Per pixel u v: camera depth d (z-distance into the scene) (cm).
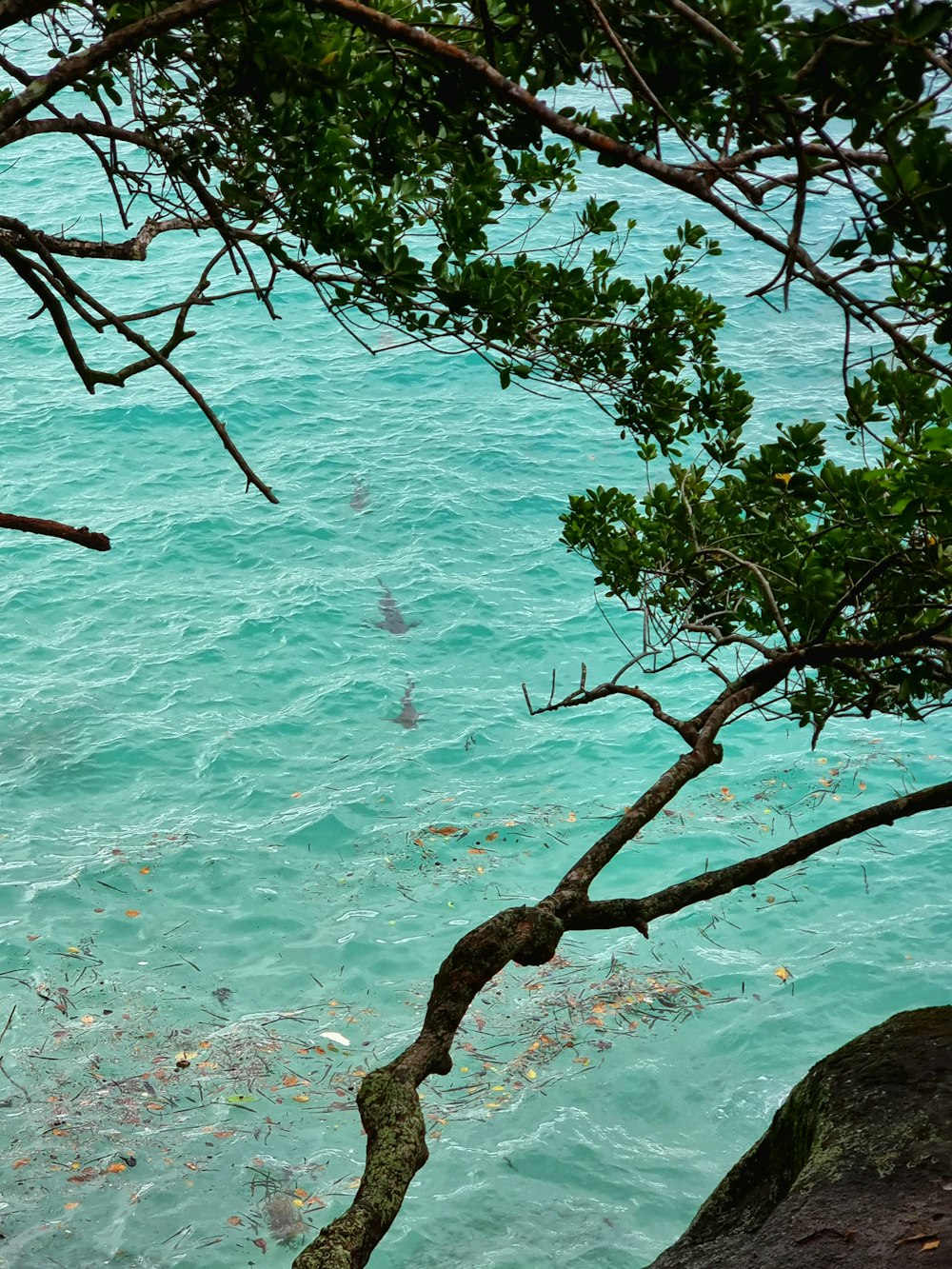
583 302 568
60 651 1936
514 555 2252
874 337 3002
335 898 1380
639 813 273
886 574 491
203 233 3600
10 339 3031
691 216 3538
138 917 1331
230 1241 888
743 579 589
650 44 276
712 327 592
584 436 2673
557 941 221
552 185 555
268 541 2278
